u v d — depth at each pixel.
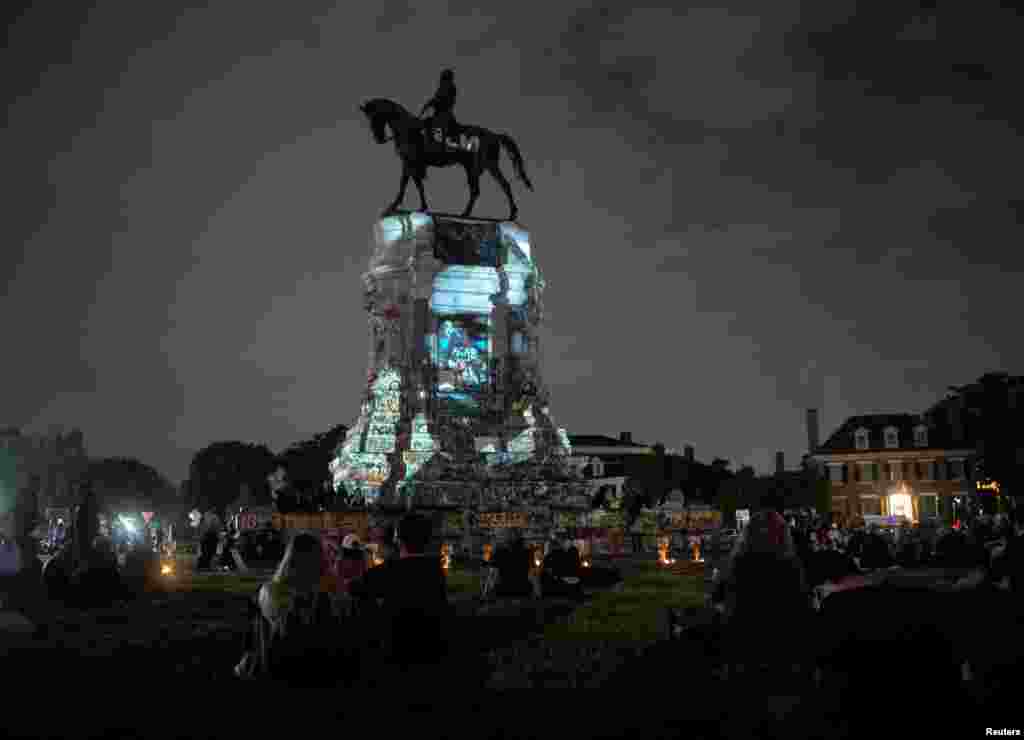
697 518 45.62
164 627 16.00
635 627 15.78
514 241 47.44
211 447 123.12
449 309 46.25
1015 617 7.76
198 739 8.15
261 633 10.21
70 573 19.27
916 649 6.78
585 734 8.34
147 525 43.56
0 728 8.60
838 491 99.25
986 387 75.56
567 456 46.09
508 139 48.47
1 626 14.91
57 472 111.00
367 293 46.66
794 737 7.30
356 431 44.97
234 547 33.25
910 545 35.03
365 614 9.77
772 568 7.82
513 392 46.22
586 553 39.06
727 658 7.97
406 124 47.22
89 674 11.41
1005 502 32.12
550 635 14.95
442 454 43.09
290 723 8.52
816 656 7.12
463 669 9.31
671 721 8.70
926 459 95.94
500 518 41.72
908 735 6.75
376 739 8.07
